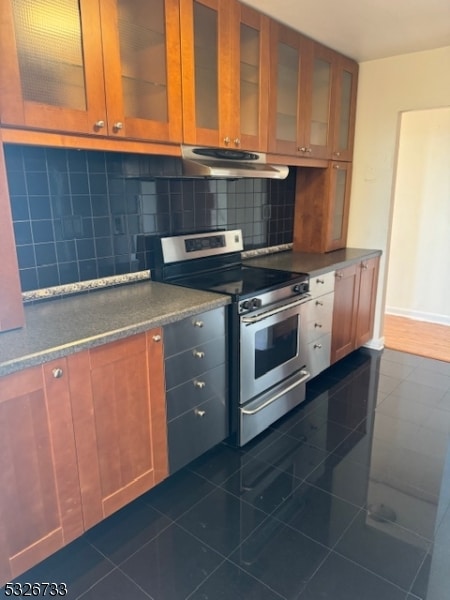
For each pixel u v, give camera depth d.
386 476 2.09
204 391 2.07
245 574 1.56
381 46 2.91
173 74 1.90
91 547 1.68
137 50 1.77
